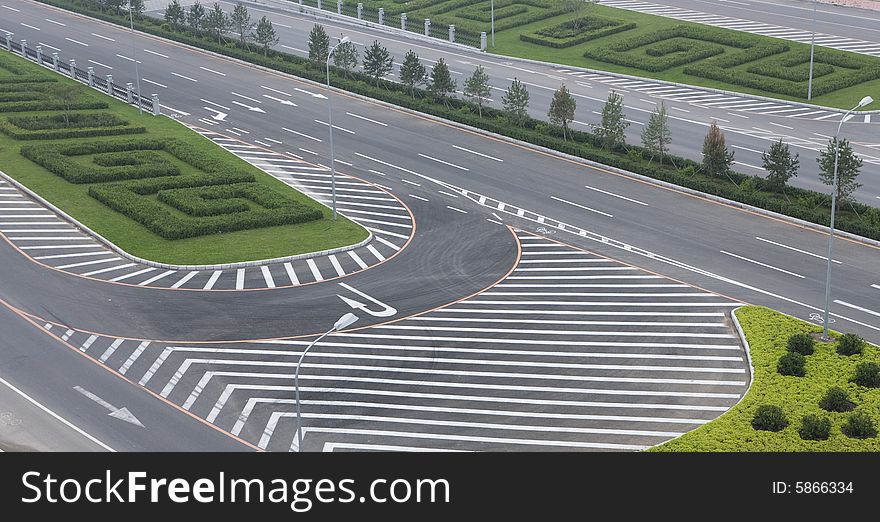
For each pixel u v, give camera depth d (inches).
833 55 6048.2
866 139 5049.2
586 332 3474.4
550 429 2940.5
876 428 2822.3
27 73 6230.3
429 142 5221.5
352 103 5807.1
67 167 4773.6
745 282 3782.0
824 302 3619.6
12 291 3774.6
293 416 3029.0
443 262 4010.8
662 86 5915.4
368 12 7377.0
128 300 3715.6
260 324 3550.7
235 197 4498.0
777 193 4409.5
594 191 4613.7
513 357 3326.8
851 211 4210.1
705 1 7564.0
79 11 7711.6
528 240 4178.2
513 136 5196.9
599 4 7495.1
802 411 2913.4
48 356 3366.1
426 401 3095.5
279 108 5738.2
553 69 6264.8
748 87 5792.3
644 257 4001.0
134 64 6535.4
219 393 3154.5
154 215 4286.4
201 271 3939.5
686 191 4564.5
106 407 3093.0
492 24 6609.3
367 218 4399.6
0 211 4468.5
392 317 3595.0
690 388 3134.8
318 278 3882.9
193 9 6958.7
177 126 5452.8
